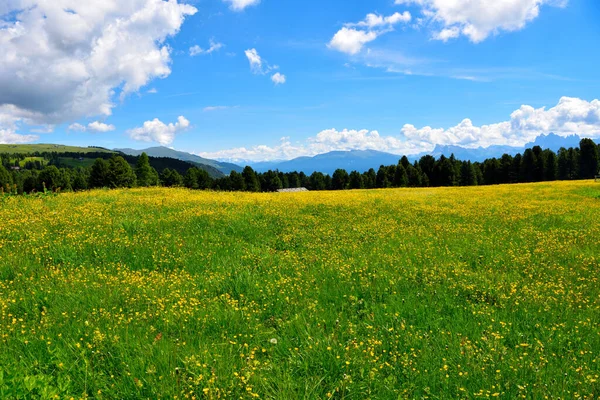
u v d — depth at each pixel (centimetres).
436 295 793
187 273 921
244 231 1440
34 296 719
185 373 462
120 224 1357
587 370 502
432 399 452
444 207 2378
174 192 2722
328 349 529
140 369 477
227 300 738
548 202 2734
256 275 904
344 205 2334
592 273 950
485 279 893
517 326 654
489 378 482
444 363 519
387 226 1622
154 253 1069
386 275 912
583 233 1491
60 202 1895
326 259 1087
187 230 1373
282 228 1541
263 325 652
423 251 1180
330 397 439
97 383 448
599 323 662
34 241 1093
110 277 839
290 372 500
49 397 392
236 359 521
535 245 1295
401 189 5097
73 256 1005
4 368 425
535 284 864
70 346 514
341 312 702
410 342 583
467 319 686
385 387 464
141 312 675
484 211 2184
